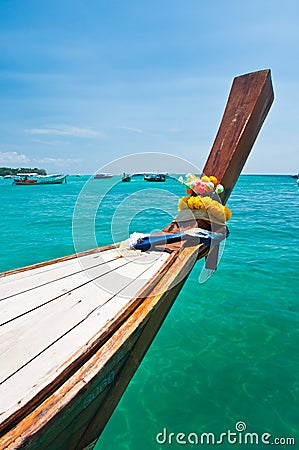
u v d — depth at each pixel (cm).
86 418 202
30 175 7769
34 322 250
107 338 231
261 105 573
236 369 492
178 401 437
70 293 303
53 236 1405
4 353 210
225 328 600
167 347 548
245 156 593
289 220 1767
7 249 1175
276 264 945
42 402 172
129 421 408
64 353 211
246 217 1886
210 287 782
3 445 145
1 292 305
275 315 642
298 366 495
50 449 177
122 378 241
